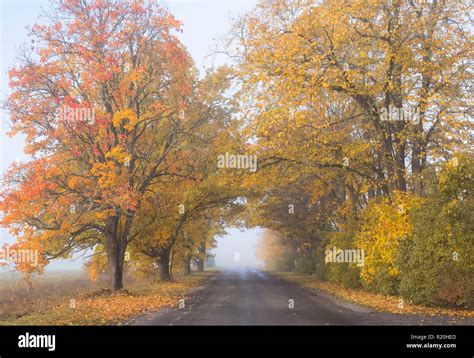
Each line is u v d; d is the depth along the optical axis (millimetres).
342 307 18406
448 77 22172
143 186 25875
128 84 24359
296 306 18875
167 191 29328
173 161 28391
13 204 21422
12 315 18109
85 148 23859
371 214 24688
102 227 25234
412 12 22406
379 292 23656
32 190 21438
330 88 22484
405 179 24078
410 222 19484
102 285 33438
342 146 25031
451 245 17000
